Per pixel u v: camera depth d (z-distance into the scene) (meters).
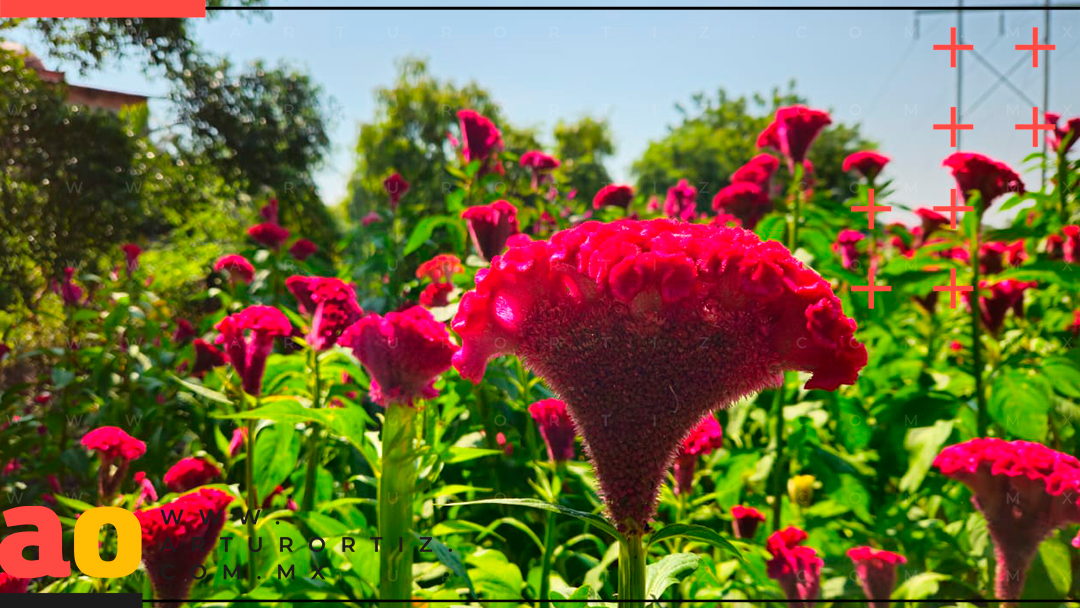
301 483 2.54
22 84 5.83
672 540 2.35
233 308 4.17
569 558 2.49
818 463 2.61
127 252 4.99
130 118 6.36
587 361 1.11
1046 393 2.55
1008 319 3.30
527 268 1.12
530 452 2.65
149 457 3.32
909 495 2.58
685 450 2.29
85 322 4.98
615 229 1.16
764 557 2.08
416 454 1.68
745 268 1.07
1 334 5.36
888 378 2.93
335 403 2.27
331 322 2.11
